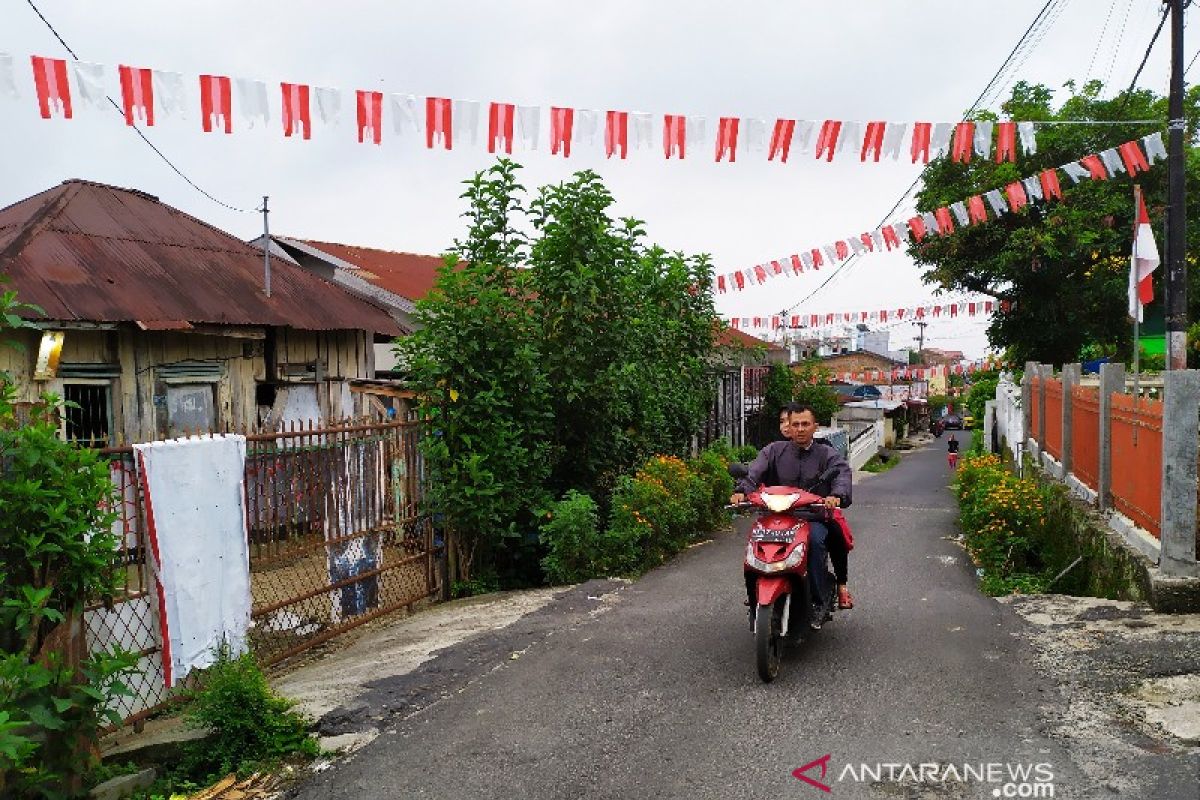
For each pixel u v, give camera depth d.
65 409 10.30
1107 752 4.01
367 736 4.73
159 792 4.42
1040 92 21.27
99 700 4.16
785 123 7.20
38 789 3.93
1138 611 6.11
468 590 8.61
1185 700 4.49
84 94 5.59
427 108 6.43
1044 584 7.82
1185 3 11.47
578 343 9.26
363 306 14.79
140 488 5.13
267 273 12.94
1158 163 19.00
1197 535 6.23
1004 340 23.28
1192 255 20.12
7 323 4.35
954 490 12.72
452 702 5.13
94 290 10.44
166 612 5.17
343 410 14.35
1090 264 20.72
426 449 8.12
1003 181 19.56
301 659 6.64
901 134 7.45
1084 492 8.91
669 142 7.02
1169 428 6.10
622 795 3.88
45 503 3.99
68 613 4.20
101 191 13.34
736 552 10.01
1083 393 9.26
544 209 9.47
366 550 7.46
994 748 4.14
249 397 12.67
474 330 8.41
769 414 25.31
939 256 21.80
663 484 10.20
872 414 40.00
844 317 21.61
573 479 9.81
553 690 5.24
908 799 3.71
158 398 11.30
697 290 14.37
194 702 5.17
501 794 3.95
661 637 6.28
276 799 4.10
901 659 5.54
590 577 8.57
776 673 5.34
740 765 4.11
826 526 5.88
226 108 5.93
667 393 12.85
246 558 5.95
